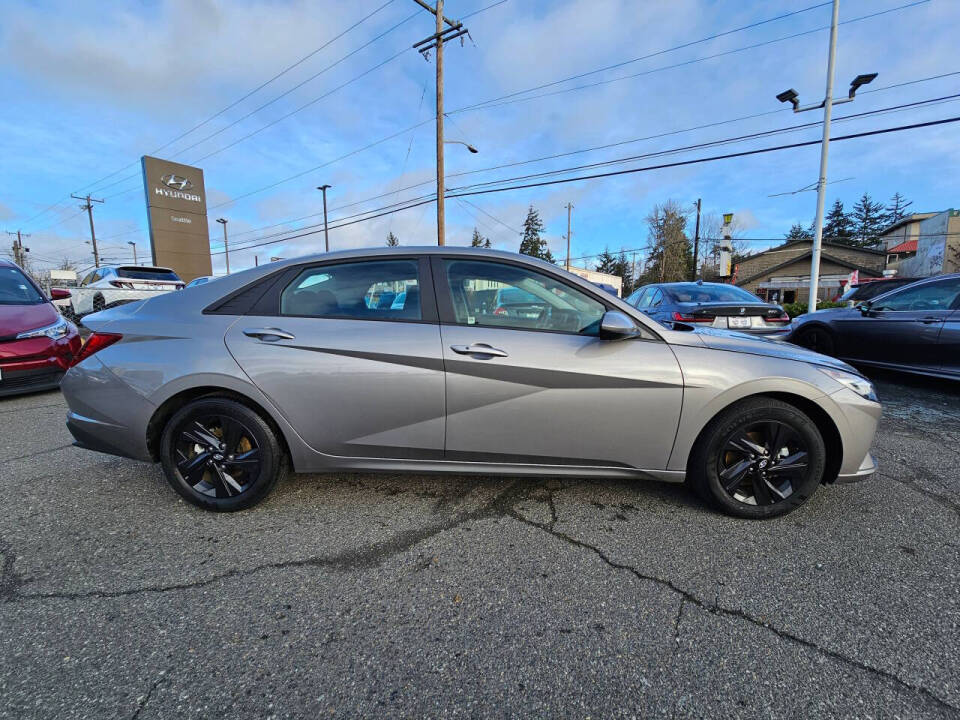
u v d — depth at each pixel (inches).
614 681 60.2
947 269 1032.2
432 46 650.8
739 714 55.6
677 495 110.1
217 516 101.3
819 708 56.2
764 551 88.4
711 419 96.0
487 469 98.6
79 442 106.2
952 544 90.9
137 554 87.5
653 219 2062.0
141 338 101.2
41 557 86.2
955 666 62.2
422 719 55.1
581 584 79.1
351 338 95.7
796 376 93.6
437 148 677.3
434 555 87.4
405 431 96.9
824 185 509.0
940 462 133.0
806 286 1285.7
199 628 69.0
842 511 103.3
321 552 88.3
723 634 68.0
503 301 99.0
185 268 970.7
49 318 213.9
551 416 94.5
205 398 99.0
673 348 95.4
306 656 63.9
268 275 103.4
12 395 195.3
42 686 58.6
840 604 74.2
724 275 912.9
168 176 936.3
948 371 205.3
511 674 61.2
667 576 81.2
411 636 67.7
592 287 99.1
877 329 230.1
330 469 100.8
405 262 101.5
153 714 55.1
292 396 96.0
